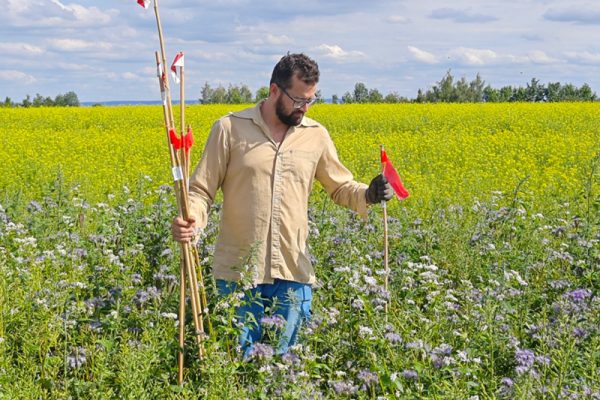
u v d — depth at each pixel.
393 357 4.20
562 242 6.79
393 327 4.44
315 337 4.50
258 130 4.52
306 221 4.63
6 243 6.40
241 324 4.28
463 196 10.13
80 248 6.10
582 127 22.17
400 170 13.00
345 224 6.71
